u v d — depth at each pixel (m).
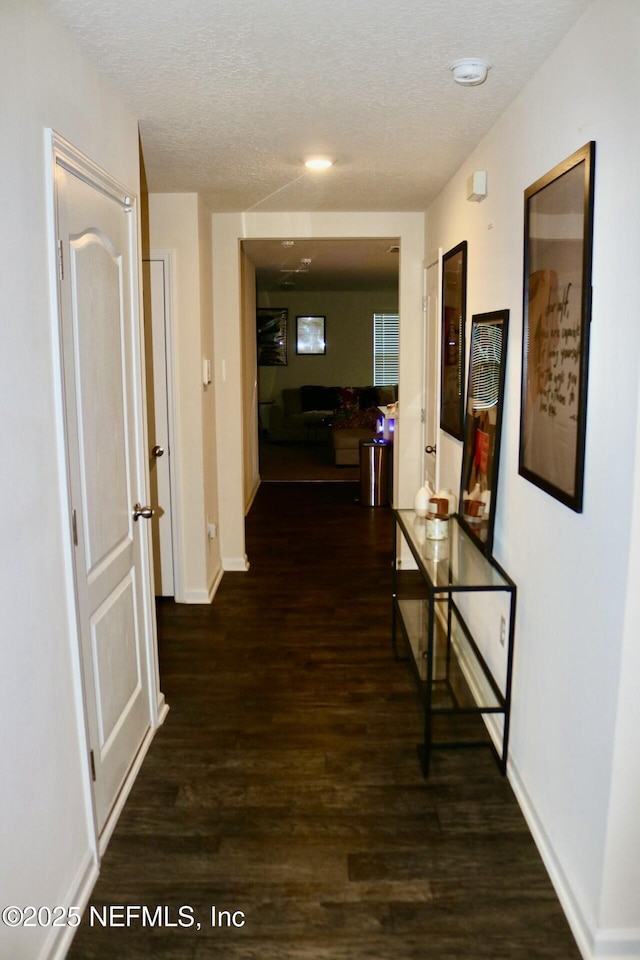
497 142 2.83
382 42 2.09
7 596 1.64
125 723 2.63
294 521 6.81
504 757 2.72
